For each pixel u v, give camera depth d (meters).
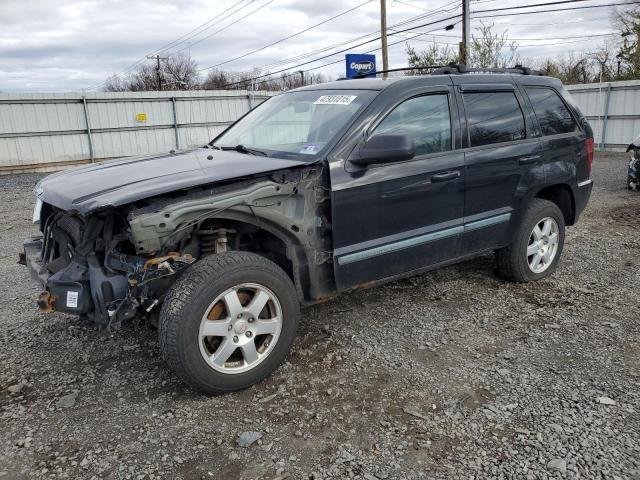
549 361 3.66
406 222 3.98
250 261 3.27
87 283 3.20
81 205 3.02
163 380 3.49
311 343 3.96
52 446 2.83
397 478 2.56
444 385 3.37
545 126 4.97
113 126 20.73
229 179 3.18
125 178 3.33
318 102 4.22
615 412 3.04
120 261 3.17
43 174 18.64
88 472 2.62
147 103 21.31
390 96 3.93
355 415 3.06
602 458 2.66
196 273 3.13
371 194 3.72
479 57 17.23
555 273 5.48
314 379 3.45
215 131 23.27
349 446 2.79
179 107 22.06
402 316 4.44
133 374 3.57
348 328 4.21
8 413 3.13
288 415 3.07
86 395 3.32
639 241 6.72
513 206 4.73
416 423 2.98
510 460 2.67
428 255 4.20
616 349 3.82
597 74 33.47
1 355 3.85
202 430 2.95
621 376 3.45
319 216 3.62
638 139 10.54
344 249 3.70
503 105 4.68
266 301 3.35
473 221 4.43
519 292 4.95
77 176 3.64
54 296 3.21
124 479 2.57
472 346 3.90
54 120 19.45
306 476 2.58
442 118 4.21
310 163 3.49
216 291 3.12
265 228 3.44
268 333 3.40
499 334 4.09
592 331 4.11
